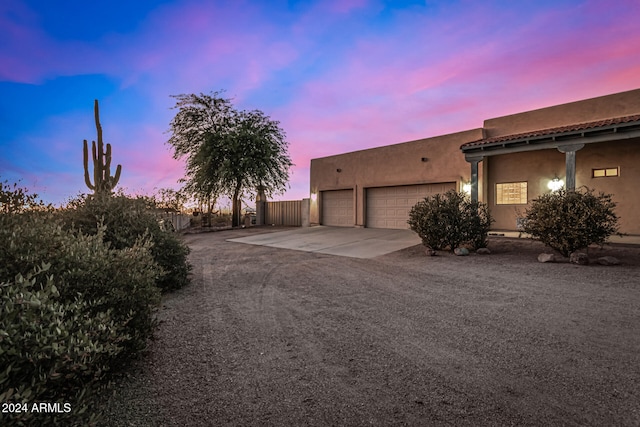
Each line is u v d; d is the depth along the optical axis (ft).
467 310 13.83
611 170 34.58
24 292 5.47
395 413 6.80
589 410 6.75
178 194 65.82
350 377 8.39
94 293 8.39
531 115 39.63
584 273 19.58
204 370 8.87
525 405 6.98
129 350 8.79
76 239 9.37
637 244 26.55
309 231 52.31
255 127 65.72
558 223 23.40
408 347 10.21
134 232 17.75
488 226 29.48
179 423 6.55
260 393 7.70
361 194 54.19
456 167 43.52
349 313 13.82
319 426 6.43
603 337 10.60
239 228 64.34
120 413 6.86
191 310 14.65
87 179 37.52
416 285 18.52
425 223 29.22
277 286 19.07
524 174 40.06
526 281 18.47
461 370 8.63
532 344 10.18
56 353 5.30
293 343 10.74
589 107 35.91
